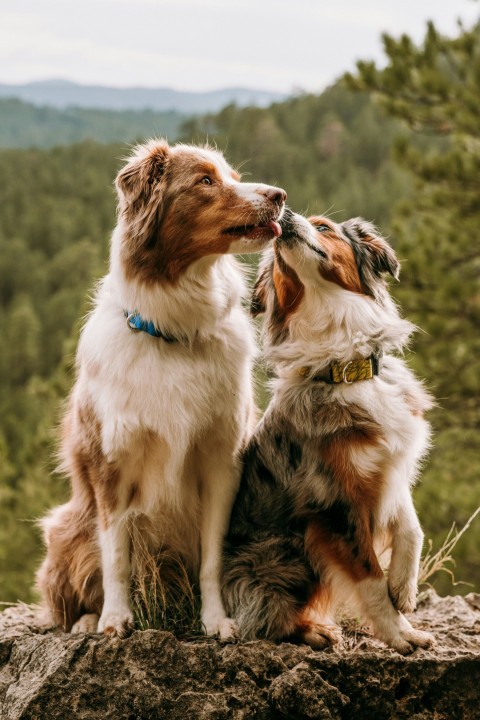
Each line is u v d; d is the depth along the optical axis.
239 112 98.94
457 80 10.23
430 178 10.20
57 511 4.48
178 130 96.50
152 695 3.56
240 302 4.20
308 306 4.10
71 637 3.80
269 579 3.97
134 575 4.07
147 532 4.07
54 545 4.31
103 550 3.94
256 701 3.56
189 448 3.89
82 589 4.18
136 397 3.76
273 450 4.06
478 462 10.55
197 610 4.12
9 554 13.44
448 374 9.97
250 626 3.91
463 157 10.02
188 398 3.80
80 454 4.05
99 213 93.44
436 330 9.66
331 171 87.12
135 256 3.83
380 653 3.72
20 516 13.66
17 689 3.68
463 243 10.03
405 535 3.91
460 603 4.58
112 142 115.00
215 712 3.53
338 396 3.91
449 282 9.69
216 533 4.00
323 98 105.50
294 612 3.97
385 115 10.46
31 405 42.38
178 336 3.85
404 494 3.94
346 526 3.84
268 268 4.41
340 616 4.43
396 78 10.05
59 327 68.06
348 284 4.11
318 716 3.52
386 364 4.16
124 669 3.62
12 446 35.09
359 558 3.83
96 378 3.85
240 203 3.82
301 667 3.59
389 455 3.85
